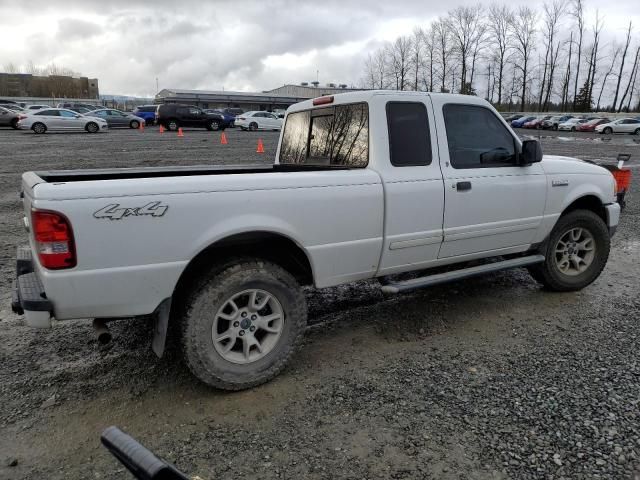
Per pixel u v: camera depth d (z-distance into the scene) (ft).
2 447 8.70
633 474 7.91
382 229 11.76
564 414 9.46
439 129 12.74
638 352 11.94
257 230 10.01
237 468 8.20
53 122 92.48
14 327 13.51
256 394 10.39
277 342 10.71
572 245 15.89
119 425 9.32
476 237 13.47
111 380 10.90
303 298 10.94
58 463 8.34
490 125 13.78
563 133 141.08
